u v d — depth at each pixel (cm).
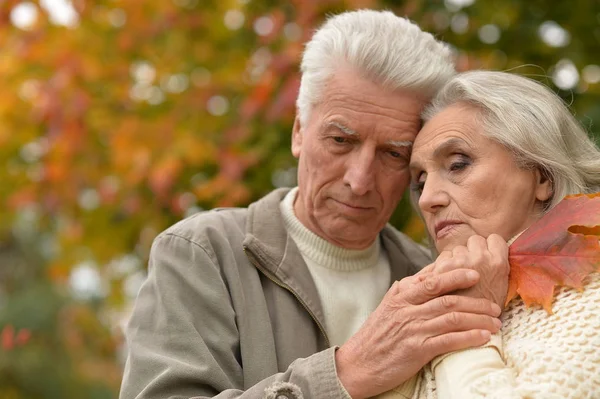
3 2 498
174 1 477
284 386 201
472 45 409
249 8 455
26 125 523
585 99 392
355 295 255
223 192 423
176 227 246
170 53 480
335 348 207
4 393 988
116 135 456
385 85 237
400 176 244
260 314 235
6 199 553
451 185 220
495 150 217
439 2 401
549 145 217
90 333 1021
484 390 185
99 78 486
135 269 517
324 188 246
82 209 506
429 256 286
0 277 1164
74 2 492
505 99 219
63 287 1066
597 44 406
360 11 255
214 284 233
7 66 504
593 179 227
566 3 404
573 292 198
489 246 207
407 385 206
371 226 250
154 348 222
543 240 204
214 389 218
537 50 409
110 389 1026
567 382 180
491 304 200
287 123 409
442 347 195
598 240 201
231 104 459
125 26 482
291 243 250
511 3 404
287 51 402
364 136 238
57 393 1002
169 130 450
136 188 463
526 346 191
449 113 224
